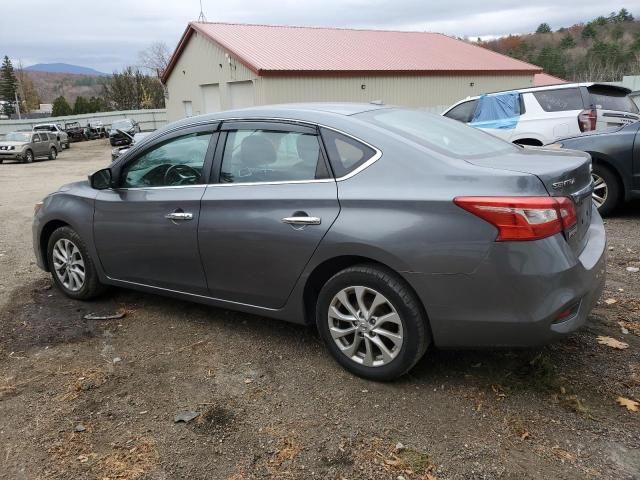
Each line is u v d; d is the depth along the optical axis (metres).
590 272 2.96
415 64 26.42
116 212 4.17
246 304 3.66
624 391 3.03
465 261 2.77
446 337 2.93
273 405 3.04
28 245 7.04
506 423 2.79
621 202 6.76
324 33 28.64
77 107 67.50
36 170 22.88
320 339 3.82
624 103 8.55
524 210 2.68
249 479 2.48
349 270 3.14
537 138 8.74
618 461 2.50
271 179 3.44
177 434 2.81
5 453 2.70
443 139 3.34
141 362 3.59
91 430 2.87
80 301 4.71
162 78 30.44
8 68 95.50
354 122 3.29
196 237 3.70
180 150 3.91
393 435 2.74
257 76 22.17
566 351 3.47
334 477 2.47
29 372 3.49
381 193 2.99
